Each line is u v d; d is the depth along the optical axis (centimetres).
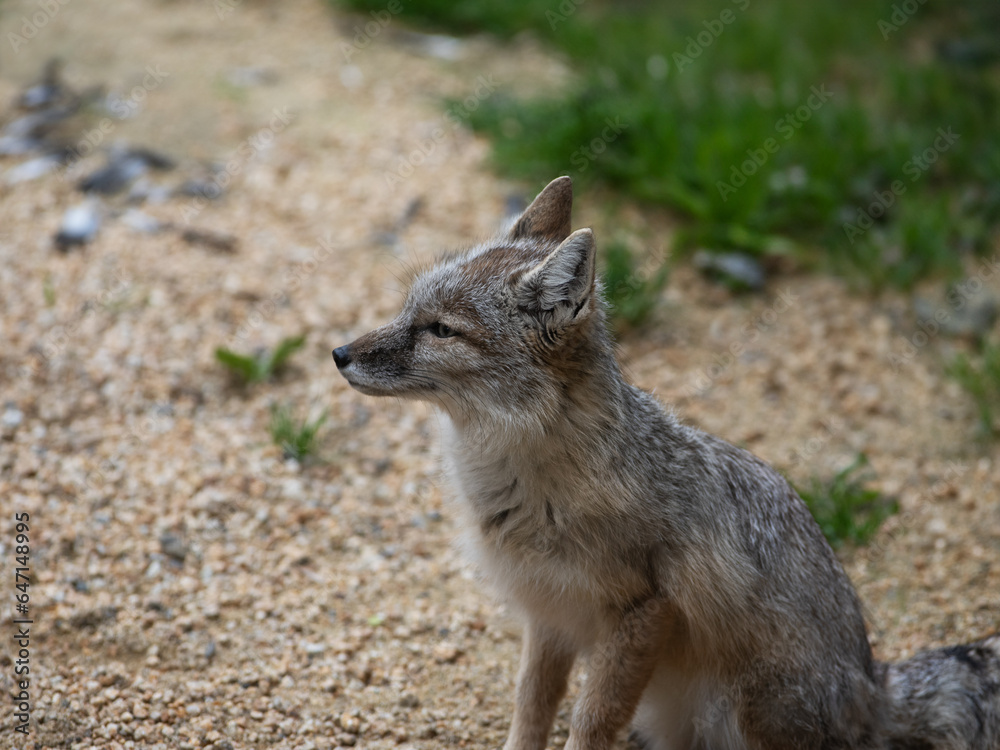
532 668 514
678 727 529
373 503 678
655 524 477
